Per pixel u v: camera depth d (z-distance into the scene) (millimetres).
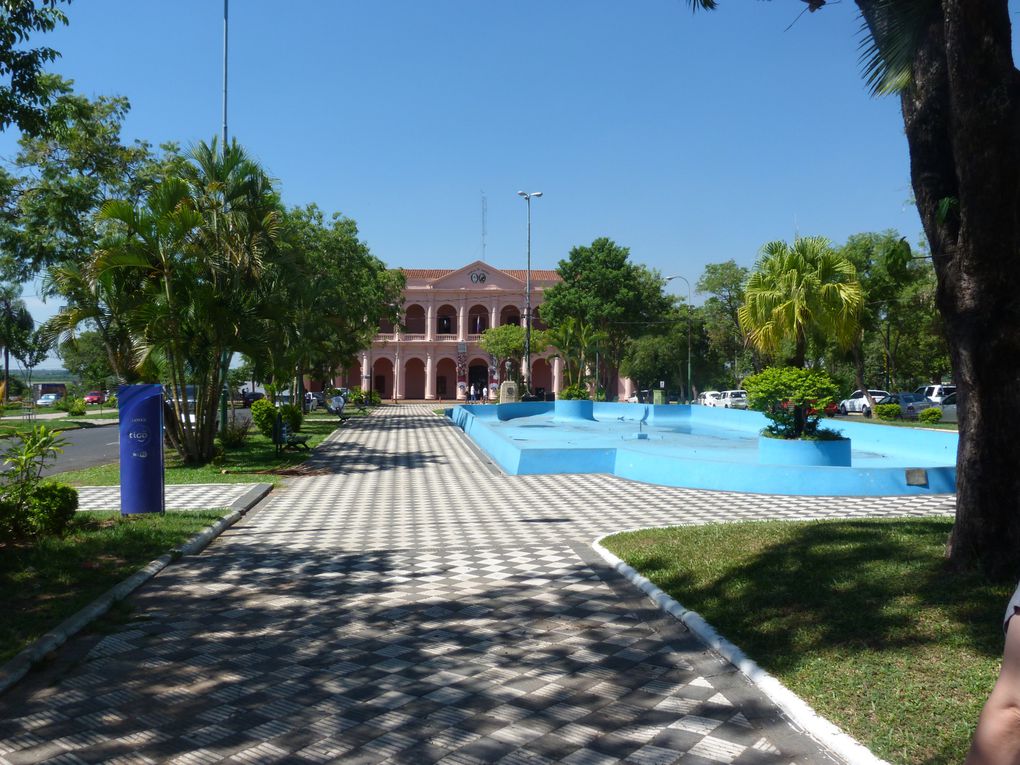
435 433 28312
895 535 7621
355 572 7594
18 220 18109
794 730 3951
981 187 5184
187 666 4969
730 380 58562
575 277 54844
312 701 4414
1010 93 5027
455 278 70375
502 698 4445
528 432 28688
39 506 8508
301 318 28062
